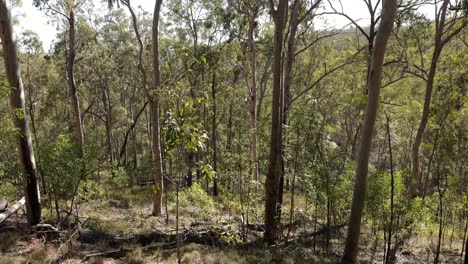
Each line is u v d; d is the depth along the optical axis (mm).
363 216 8516
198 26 20234
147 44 22750
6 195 10875
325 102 23203
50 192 9367
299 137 8992
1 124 7160
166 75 20031
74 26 19203
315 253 8602
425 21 15383
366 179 7340
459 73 10875
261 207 11109
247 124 21422
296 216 10203
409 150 25562
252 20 15477
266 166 11328
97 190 13562
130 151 39094
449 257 8648
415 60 18078
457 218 11312
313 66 25469
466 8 10977
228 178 10148
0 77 6316
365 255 8430
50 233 8828
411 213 7473
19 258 6984
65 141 9422
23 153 8875
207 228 9781
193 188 9703
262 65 25047
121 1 12211
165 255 7867
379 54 6961
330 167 8414
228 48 20219
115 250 8055
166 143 4637
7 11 8398
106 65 24844
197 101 4871
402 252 8742
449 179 8523
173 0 19359
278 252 8227
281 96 8688
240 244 8766
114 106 32625
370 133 7191
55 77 25984
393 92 23125
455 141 7965
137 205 14977
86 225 10078
